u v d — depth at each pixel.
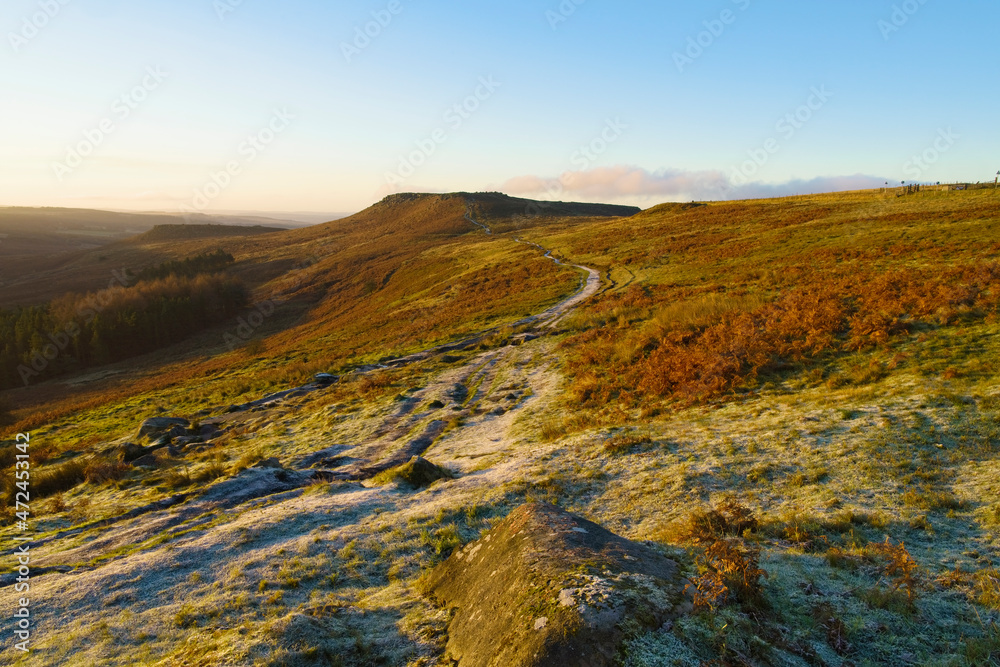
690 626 4.29
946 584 5.46
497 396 20.42
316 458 16.08
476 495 10.24
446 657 4.93
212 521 10.51
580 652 3.94
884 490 7.91
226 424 23.27
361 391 24.22
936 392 10.74
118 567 8.19
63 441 26.88
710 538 6.51
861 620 4.86
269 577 7.59
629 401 15.84
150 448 20.38
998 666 4.19
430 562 7.79
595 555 5.25
